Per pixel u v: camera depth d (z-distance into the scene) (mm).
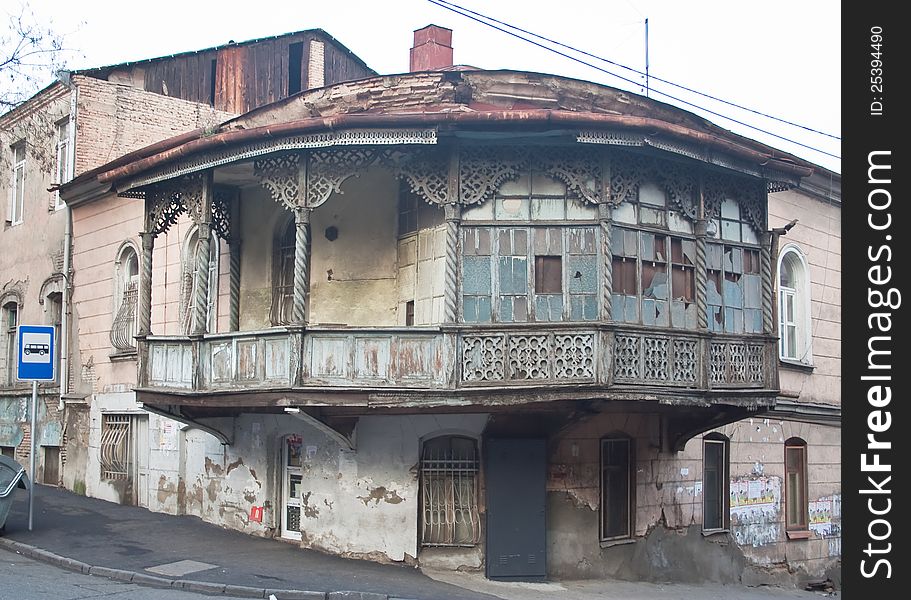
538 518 13664
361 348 12727
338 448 14500
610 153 12984
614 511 14961
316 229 15453
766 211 15000
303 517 14781
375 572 13180
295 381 12719
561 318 12727
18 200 24938
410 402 12508
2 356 24531
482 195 12812
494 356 12445
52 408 21922
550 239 12875
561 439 14234
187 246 18047
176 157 14117
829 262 20281
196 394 14023
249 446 15938
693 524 16266
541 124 12219
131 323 19281
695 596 14195
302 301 12906
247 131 12977
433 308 13859
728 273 14383
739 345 14172
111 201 20422
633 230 13211
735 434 17516
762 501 18000
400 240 14719
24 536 14609
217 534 15508
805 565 18703
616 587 13953
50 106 22812
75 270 21500
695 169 13961
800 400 19031
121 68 21812
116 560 13086
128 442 18922
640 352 12766
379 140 12398
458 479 14180
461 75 14672
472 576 13570
